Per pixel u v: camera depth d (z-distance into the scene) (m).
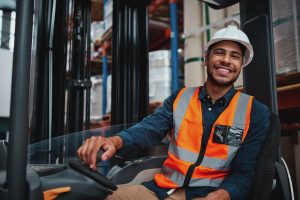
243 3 1.74
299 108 2.75
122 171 1.56
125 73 2.04
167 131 1.69
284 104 2.51
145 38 2.05
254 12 1.66
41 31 1.80
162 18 3.96
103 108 4.09
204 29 2.76
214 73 1.60
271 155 1.37
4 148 0.87
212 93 1.63
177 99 1.67
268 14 1.58
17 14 0.75
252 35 1.67
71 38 1.82
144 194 1.49
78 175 0.99
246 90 1.70
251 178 1.41
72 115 1.86
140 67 2.05
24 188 0.74
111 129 1.64
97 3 4.21
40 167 1.02
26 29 0.74
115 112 2.02
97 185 1.00
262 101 1.59
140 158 1.69
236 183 1.39
